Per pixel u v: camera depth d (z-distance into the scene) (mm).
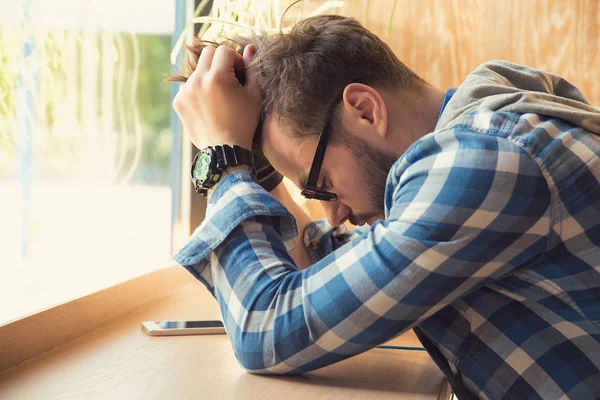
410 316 844
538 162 801
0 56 1230
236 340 943
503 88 900
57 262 1404
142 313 1320
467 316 896
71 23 1434
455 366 924
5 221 1250
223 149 1056
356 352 884
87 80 1498
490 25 1842
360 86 1008
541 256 841
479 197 794
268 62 1094
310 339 879
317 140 1032
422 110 1034
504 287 868
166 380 920
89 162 1517
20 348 985
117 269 1627
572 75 1822
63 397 849
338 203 1076
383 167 1018
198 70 1136
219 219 998
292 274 927
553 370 850
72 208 1455
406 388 920
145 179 1748
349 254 878
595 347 845
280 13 1839
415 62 1872
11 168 1269
